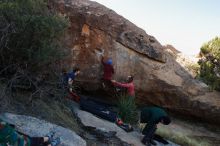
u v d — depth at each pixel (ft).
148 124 34.09
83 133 30.14
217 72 54.49
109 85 43.83
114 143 30.63
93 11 44.21
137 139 34.24
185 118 52.37
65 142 24.31
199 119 52.49
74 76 37.91
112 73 43.86
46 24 30.37
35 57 30.22
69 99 37.83
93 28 43.60
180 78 49.83
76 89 43.70
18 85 29.35
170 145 37.24
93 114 36.68
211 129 51.98
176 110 50.90
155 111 34.24
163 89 48.39
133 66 46.21
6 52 29.58
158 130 41.96
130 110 40.45
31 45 30.58
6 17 29.22
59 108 32.63
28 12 31.09
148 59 47.52
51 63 33.73
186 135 46.98
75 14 42.88
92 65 43.39
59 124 28.78
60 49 33.04
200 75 55.11
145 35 48.34
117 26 45.52
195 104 50.21
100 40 43.96
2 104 25.72
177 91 49.03
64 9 42.70
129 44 45.93
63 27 32.71
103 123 34.78
